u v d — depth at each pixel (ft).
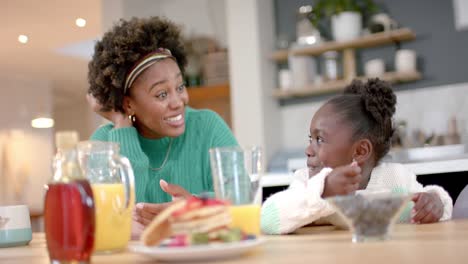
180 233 2.43
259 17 12.59
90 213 2.49
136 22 5.54
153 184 5.65
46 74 22.35
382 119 4.64
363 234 2.80
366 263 2.02
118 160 3.02
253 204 2.94
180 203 2.47
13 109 22.98
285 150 13.11
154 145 5.81
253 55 12.47
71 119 26.91
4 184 22.65
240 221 2.88
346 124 4.55
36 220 19.74
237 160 2.93
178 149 5.82
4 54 19.34
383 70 11.80
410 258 2.07
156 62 5.25
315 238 3.16
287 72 12.64
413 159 10.12
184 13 14.55
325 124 4.59
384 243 2.65
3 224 4.01
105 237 2.96
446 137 11.27
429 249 2.31
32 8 14.93
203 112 6.06
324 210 3.49
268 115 12.63
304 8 12.59
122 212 3.02
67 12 15.39
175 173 5.71
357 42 11.85
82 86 24.41
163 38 5.57
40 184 23.77
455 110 11.72
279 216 3.67
